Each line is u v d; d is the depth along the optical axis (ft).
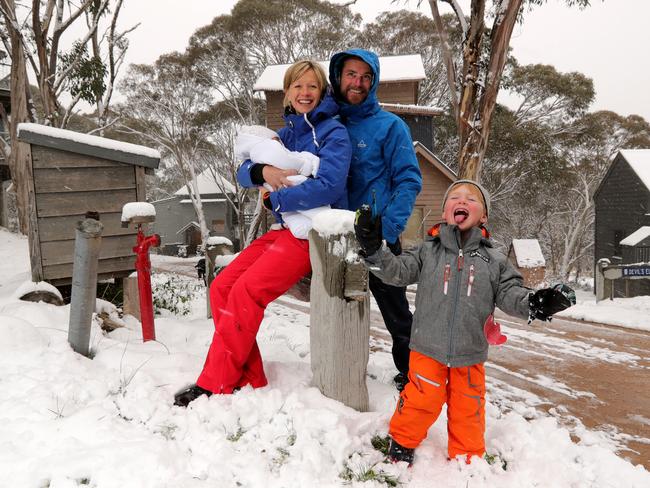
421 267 7.77
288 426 7.71
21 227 47.44
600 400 12.55
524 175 100.27
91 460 6.67
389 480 6.92
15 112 48.52
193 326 15.80
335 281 8.30
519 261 69.46
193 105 88.28
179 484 6.35
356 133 9.56
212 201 111.86
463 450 7.39
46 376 9.38
